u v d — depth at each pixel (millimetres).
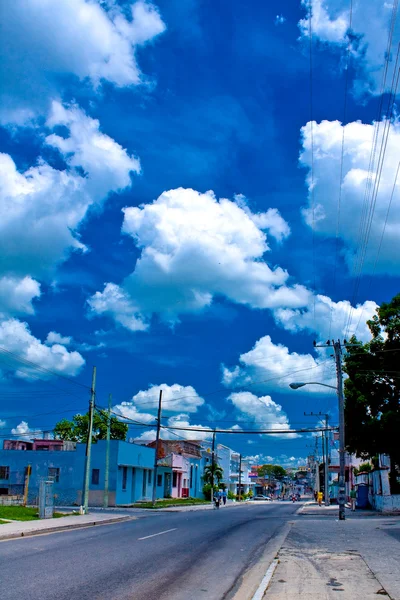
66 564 12570
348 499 65188
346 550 15102
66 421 67500
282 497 124500
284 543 17250
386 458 42875
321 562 12938
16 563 12578
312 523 26859
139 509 43469
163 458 61188
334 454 94188
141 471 53594
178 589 10102
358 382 39656
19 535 19453
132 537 19234
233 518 31828
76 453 47531
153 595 9477
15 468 48250
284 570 11844
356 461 67750
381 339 39844
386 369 39188
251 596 9570
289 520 30047
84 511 32438
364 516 35312
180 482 68812
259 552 15562
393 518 31344
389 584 9953
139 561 13375
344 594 9203
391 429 37562
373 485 44719
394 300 39969
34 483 47562
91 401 34469
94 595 9250
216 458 87438
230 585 10641
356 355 39719
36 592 9344
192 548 16266
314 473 115875
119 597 9172
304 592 9461
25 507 35125
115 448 46875
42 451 48125
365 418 39188
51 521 25188
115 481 46562
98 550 15320
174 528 23484
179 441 78125
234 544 17484
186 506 52781
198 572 12047
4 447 58812
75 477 47125
